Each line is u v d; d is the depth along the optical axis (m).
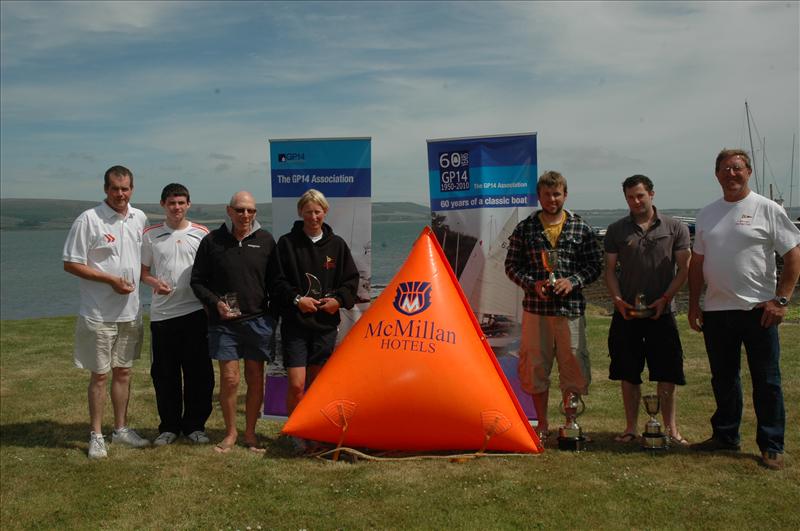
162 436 5.68
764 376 4.74
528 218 5.43
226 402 5.37
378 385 4.98
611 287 5.24
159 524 4.03
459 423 4.96
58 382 8.24
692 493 4.25
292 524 3.96
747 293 4.78
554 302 5.24
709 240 4.94
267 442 5.63
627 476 4.55
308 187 6.01
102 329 5.40
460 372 4.98
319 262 5.27
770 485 4.37
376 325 5.20
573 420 5.24
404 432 5.00
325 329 5.30
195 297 5.72
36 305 29.53
